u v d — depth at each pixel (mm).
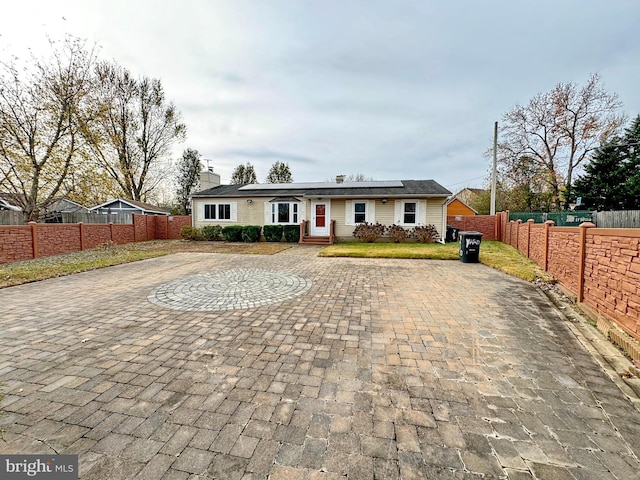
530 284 6402
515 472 1713
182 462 1771
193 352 3275
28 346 3406
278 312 4652
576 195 18719
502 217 15953
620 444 1944
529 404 2373
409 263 9172
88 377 2742
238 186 20344
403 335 3750
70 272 7598
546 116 19812
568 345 3463
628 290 3488
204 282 6668
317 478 1664
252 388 2578
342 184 18328
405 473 1705
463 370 2902
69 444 1908
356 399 2426
